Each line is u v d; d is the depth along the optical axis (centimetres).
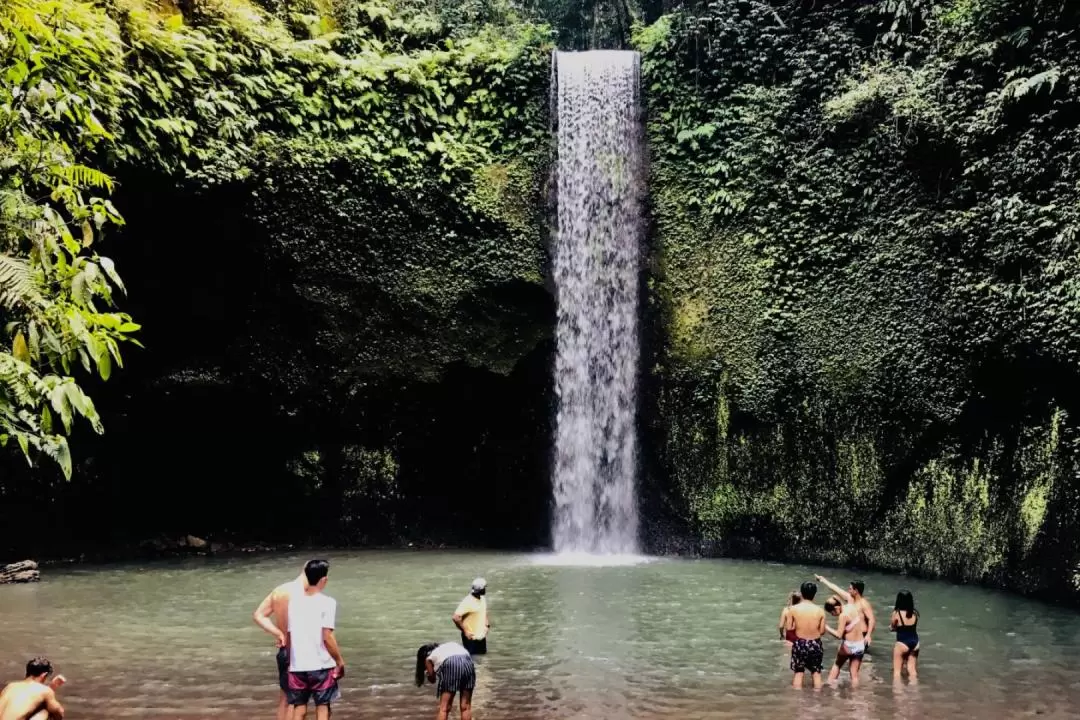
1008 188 1325
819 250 1595
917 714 702
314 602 587
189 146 1473
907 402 1443
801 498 1575
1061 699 743
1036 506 1252
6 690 574
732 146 1727
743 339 1652
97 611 1119
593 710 710
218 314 1702
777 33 1744
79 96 668
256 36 1667
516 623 1033
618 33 2252
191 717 686
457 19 2044
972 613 1113
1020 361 1280
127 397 1705
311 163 1653
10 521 1620
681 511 1702
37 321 510
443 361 1747
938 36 1484
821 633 789
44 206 572
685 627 1012
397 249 1736
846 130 1600
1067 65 1275
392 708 708
